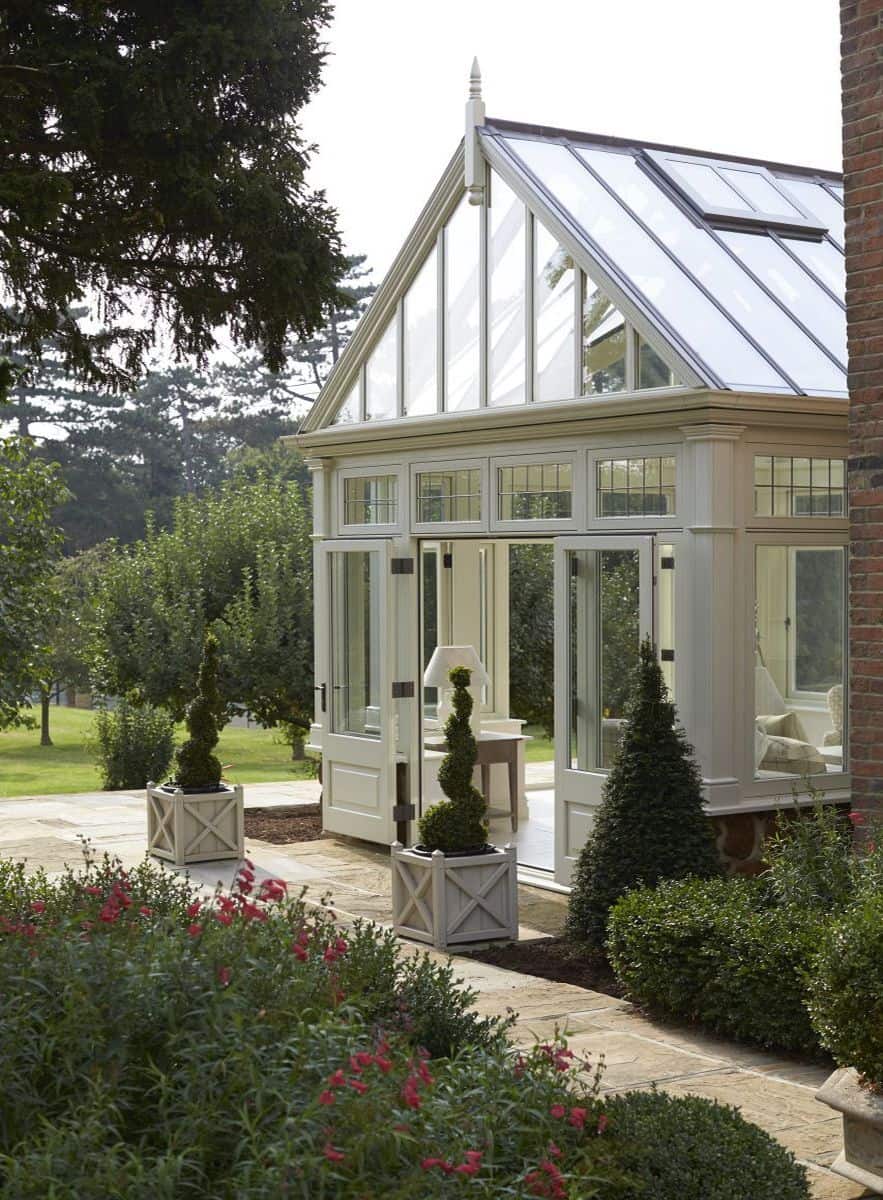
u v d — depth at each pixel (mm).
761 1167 3758
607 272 9414
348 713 11898
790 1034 6004
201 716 11156
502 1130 3566
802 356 9438
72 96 5328
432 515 11094
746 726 8930
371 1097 3348
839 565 9547
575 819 9672
